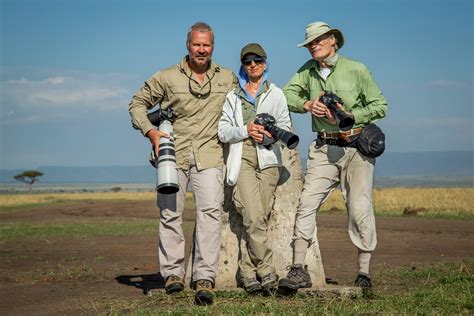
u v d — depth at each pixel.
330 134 7.19
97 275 10.42
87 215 34.38
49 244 16.64
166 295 7.26
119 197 73.38
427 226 22.00
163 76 7.27
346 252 13.80
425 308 6.53
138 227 22.50
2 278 10.27
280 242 7.81
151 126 7.29
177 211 7.39
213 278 7.22
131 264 11.93
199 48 7.01
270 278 7.16
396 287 8.55
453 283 8.32
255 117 7.17
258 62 7.07
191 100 7.20
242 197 7.15
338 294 7.05
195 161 7.19
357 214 7.23
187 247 15.13
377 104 7.16
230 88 7.30
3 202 60.28
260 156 7.14
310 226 7.30
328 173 7.29
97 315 6.87
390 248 14.75
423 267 10.71
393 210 32.66
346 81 7.15
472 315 6.31
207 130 7.24
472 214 28.75
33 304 7.90
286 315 6.18
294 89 7.43
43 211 38.53
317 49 7.13
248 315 6.23
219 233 7.25
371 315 6.21
